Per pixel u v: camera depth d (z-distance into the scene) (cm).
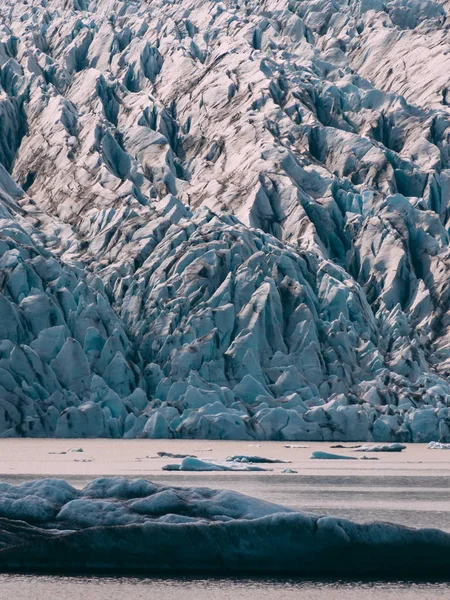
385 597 6016
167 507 7188
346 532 6775
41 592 6047
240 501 7281
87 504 7256
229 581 6431
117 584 6294
